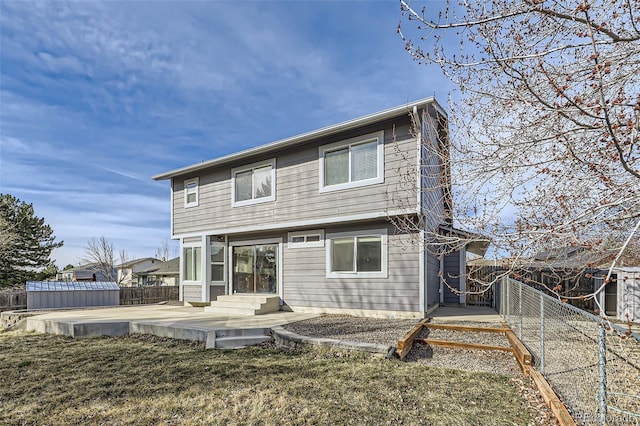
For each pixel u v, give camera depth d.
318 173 10.39
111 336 8.66
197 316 10.14
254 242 12.38
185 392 4.61
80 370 5.67
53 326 9.10
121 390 4.74
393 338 6.64
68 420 3.89
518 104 4.20
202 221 13.32
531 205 4.66
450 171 5.60
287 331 7.43
